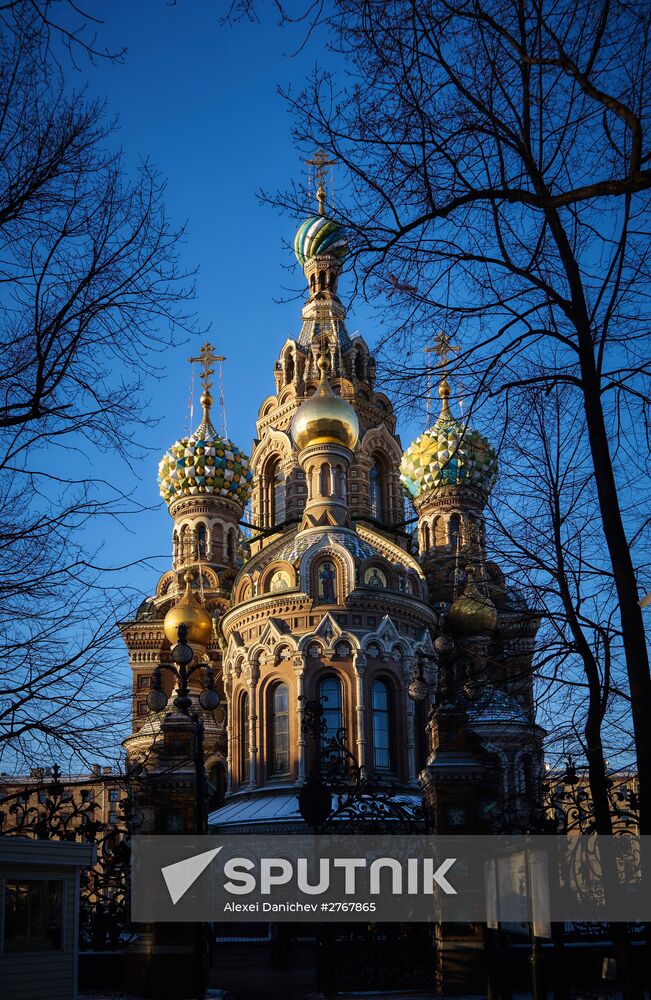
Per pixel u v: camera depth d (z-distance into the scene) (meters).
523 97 16.23
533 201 15.02
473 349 17.20
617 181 14.03
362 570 58.56
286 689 56.28
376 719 55.53
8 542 17.78
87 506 18.09
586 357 16.61
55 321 16.73
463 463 25.55
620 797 27.81
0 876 22.75
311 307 78.12
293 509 70.88
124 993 31.03
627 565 15.60
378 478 74.75
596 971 31.23
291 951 45.12
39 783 23.98
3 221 16.34
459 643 33.78
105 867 31.72
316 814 31.31
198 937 28.95
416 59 15.69
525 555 22.00
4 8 13.22
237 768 57.06
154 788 28.84
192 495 77.81
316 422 61.19
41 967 23.23
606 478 16.06
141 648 70.19
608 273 17.27
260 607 58.09
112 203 17.20
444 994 28.88
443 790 31.23
